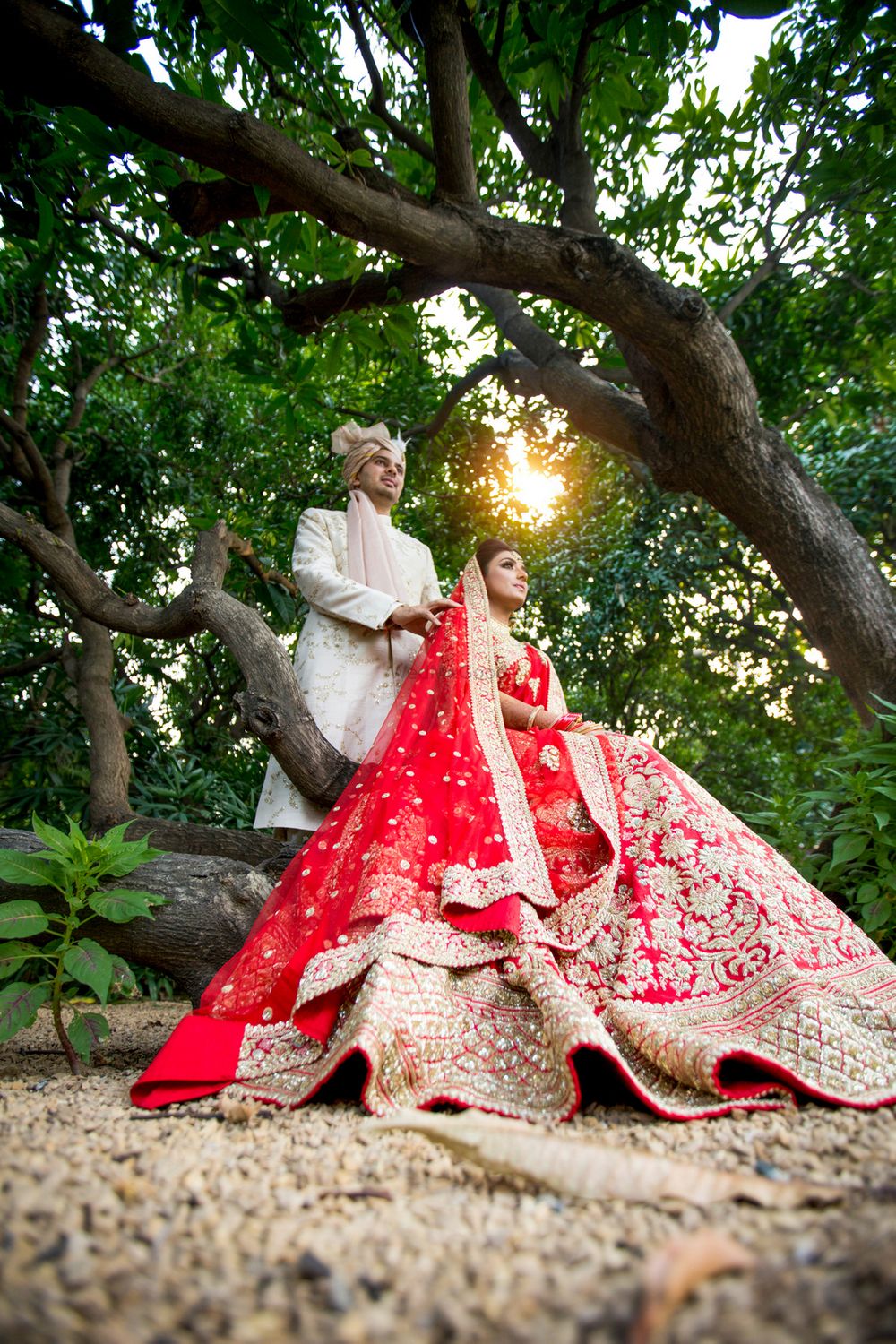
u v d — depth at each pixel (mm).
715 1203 1154
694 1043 1896
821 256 6492
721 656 11227
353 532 3574
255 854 4004
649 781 2574
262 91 4867
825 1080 1873
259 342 5750
